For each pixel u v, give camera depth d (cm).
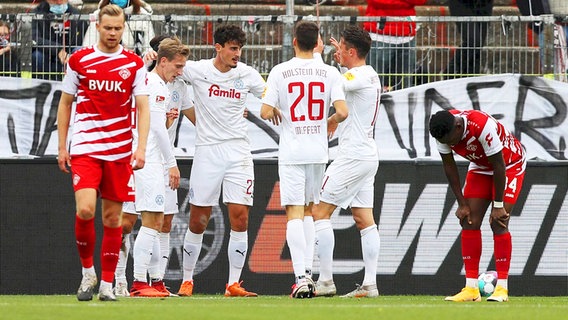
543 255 3272
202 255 3269
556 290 3266
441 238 3278
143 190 2812
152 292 2820
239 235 2955
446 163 2578
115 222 2348
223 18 3344
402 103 3331
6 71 3347
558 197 3275
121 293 2912
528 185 3278
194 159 2959
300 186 2698
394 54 3334
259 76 2970
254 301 2534
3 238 3297
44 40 3347
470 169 2606
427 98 3331
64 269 3297
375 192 3278
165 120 2817
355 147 2805
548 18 3328
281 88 2705
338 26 3347
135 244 2833
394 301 2600
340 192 2817
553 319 1988
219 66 2917
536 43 3353
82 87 2283
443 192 3284
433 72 3356
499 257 2594
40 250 3297
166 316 1942
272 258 3278
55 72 3350
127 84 2288
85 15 3347
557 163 3269
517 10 4156
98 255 3256
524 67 3353
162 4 4303
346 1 4353
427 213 3281
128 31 3359
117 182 2314
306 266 2778
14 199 3300
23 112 3334
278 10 4319
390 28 3338
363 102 2805
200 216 2970
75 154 2288
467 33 3347
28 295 3156
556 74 3341
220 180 2942
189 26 3366
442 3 4272
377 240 2867
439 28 3362
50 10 3703
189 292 3019
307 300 2605
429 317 1989
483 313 2100
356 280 3269
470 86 3334
